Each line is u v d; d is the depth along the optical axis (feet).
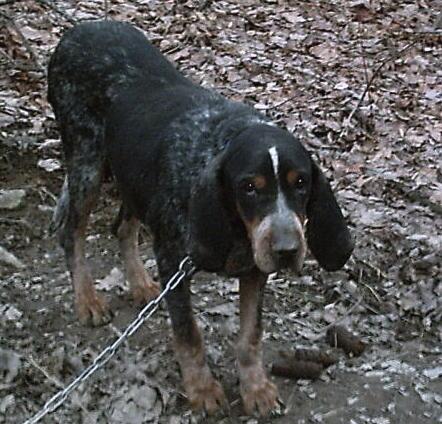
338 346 6.47
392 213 8.20
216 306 6.83
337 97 10.37
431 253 7.53
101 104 6.48
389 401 5.98
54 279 7.12
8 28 10.62
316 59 11.69
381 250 7.55
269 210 4.96
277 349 6.43
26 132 8.91
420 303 6.93
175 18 12.35
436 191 8.63
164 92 6.17
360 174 8.87
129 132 6.11
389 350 6.50
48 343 6.42
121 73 6.44
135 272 6.89
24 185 8.20
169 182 5.67
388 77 11.30
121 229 6.83
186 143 5.67
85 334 6.53
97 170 6.65
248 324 5.81
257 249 4.95
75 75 6.61
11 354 6.18
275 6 13.42
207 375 5.87
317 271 7.25
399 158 9.31
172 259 5.72
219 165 5.17
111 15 12.24
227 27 12.37
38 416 4.92
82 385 6.00
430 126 10.05
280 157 4.96
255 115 5.65
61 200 6.94
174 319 5.75
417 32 12.52
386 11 13.70
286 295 7.00
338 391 6.05
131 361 6.23
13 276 7.09
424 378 6.20
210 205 5.18
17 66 9.96
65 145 6.82
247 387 5.85
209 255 5.27
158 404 5.87
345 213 8.12
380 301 6.98
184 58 11.22
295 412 5.86
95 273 7.23
